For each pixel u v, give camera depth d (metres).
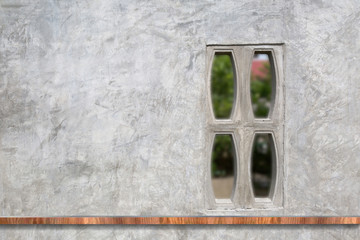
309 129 2.74
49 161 2.82
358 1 2.68
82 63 2.77
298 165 2.76
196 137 2.76
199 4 2.70
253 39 2.71
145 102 2.76
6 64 2.79
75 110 2.79
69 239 2.86
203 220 2.76
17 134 2.82
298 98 2.73
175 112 2.75
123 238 2.83
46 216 2.84
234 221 2.76
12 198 2.85
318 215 2.77
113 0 2.72
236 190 2.81
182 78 2.74
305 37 2.70
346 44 2.70
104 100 2.77
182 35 2.72
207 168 2.79
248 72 2.77
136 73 2.75
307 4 2.69
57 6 2.75
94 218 2.80
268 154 9.24
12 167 2.83
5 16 2.76
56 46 2.77
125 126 2.78
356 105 2.73
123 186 2.80
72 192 2.82
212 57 2.76
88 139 2.80
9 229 2.87
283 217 2.75
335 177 2.75
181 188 2.78
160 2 2.71
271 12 2.70
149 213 2.80
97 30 2.74
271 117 2.81
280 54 2.75
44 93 2.79
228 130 2.80
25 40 2.77
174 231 2.81
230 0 2.70
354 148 2.74
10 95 2.80
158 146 2.77
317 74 2.72
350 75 2.72
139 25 2.73
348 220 2.75
